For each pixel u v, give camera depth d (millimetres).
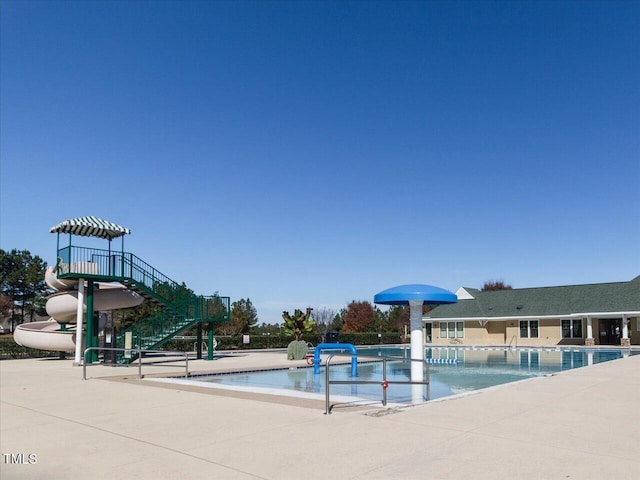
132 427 7922
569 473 5254
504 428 7199
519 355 29562
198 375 16953
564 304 40344
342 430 7250
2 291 57406
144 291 24344
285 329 42594
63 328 26766
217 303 26656
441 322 46000
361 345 45750
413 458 5844
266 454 6180
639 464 5531
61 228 23469
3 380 15117
